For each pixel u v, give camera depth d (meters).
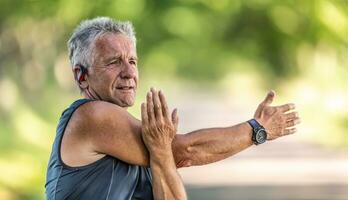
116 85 8.36
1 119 30.36
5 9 29.25
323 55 33.66
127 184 8.26
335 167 34.34
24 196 23.66
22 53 32.88
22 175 24.42
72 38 8.48
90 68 8.38
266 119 8.51
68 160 8.18
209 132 8.36
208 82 75.94
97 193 8.16
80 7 27.77
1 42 32.06
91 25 8.43
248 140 8.43
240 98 81.12
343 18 29.94
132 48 8.41
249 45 33.78
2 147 27.20
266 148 43.75
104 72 8.34
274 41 32.56
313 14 30.08
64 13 28.22
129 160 8.23
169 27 30.81
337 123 44.38
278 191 27.59
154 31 31.23
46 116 32.84
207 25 32.16
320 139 44.09
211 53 34.94
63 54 33.97
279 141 47.00
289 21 30.94
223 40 33.31
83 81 8.45
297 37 31.48
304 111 45.12
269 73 39.38
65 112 8.33
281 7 30.45
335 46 31.03
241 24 32.34
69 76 35.62
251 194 27.14
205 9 30.59
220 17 31.62
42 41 32.84
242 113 66.88
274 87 41.09
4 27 31.14
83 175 8.15
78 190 8.14
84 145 8.18
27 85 33.50
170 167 8.21
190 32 31.84
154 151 8.19
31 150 27.55
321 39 30.81
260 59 36.59
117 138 8.17
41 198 23.62
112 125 8.18
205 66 66.19
